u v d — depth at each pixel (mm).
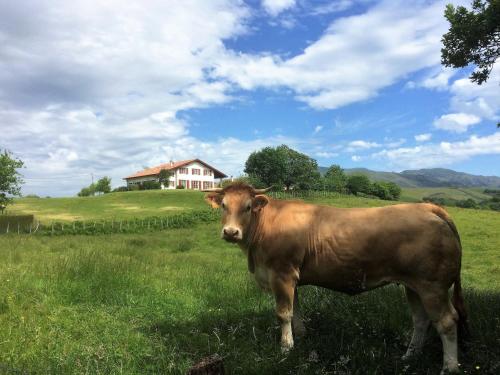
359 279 6258
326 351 6000
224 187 6984
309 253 6418
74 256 11664
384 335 6723
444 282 5758
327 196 67562
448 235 5801
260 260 6773
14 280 8773
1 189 44844
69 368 5504
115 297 8602
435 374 5461
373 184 87375
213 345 6516
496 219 35250
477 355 5523
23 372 5238
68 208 65875
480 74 7559
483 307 7434
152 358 6008
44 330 6707
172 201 70125
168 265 13477
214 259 17625
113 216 52719
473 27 6996
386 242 5977
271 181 73125
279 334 7000
